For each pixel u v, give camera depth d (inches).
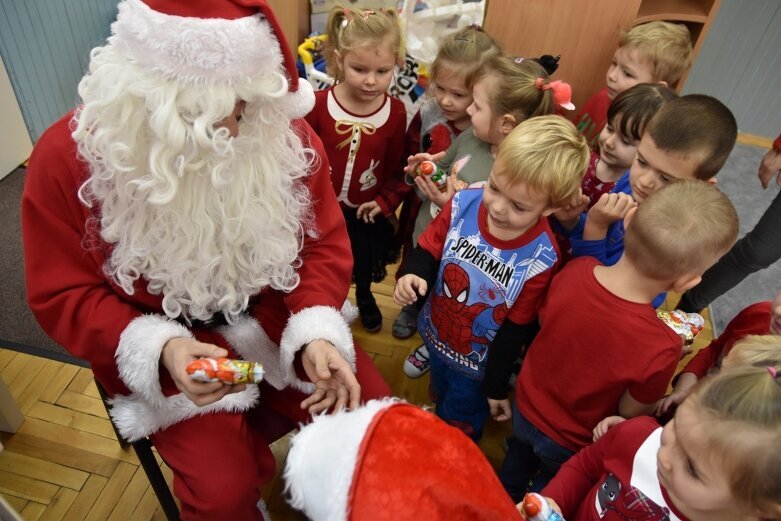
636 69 72.6
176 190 35.2
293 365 44.7
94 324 39.0
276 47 35.6
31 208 38.0
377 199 68.4
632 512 35.9
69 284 39.3
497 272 49.6
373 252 71.4
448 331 54.1
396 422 24.0
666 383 42.8
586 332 43.9
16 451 59.2
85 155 35.4
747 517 29.0
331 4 95.5
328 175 48.0
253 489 42.0
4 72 92.6
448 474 22.7
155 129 33.3
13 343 69.7
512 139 44.9
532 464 55.3
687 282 41.2
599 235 50.6
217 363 35.8
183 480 41.1
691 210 39.7
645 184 51.1
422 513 21.4
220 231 39.8
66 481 57.3
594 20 85.6
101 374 41.4
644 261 40.6
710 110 49.1
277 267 43.4
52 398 64.2
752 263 68.2
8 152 97.3
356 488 21.9
